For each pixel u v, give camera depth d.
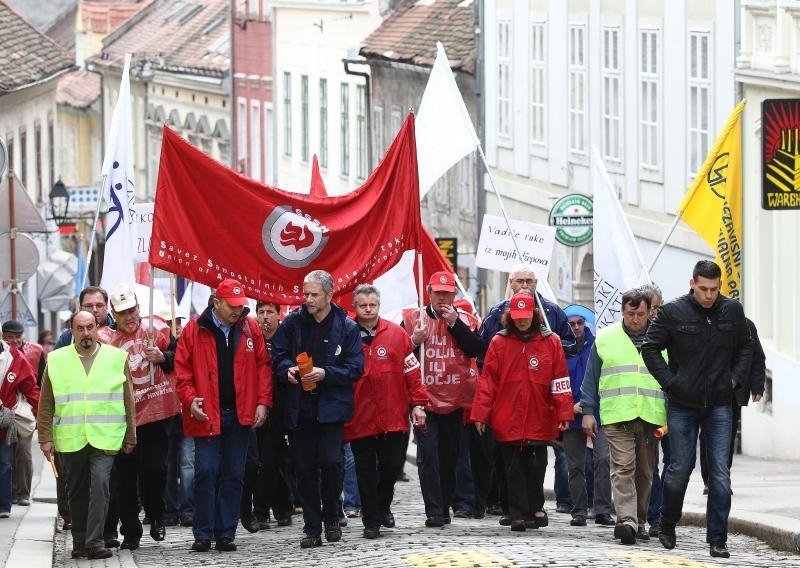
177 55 101.56
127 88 25.88
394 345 22.36
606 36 48.56
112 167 25.81
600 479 24.19
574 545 20.69
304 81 82.75
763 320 40.03
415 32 68.06
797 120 24.36
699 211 26.05
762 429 39.47
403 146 23.72
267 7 87.81
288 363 21.69
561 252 53.00
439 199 65.31
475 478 25.16
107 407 21.53
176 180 22.83
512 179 57.78
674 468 20.70
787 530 21.73
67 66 86.94
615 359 21.86
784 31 37.41
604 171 26.38
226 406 21.83
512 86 57.41
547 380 22.38
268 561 20.73
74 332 21.62
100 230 86.56
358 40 75.25
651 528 22.67
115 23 117.19
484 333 24.09
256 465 24.66
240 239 23.14
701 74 42.19
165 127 22.67
